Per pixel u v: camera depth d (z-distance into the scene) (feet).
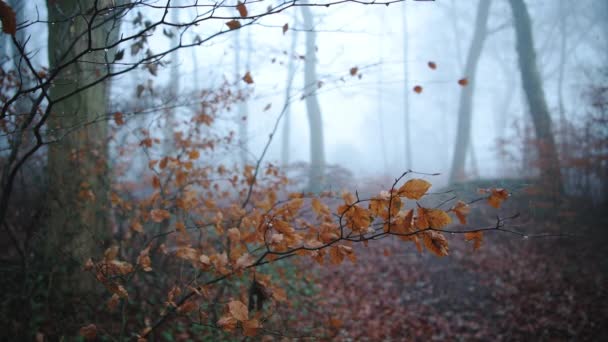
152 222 10.69
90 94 10.23
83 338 8.60
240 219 7.51
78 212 9.81
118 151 13.80
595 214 21.68
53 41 8.54
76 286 9.80
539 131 26.14
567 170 24.35
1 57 6.89
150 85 10.18
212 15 4.09
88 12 4.21
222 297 9.96
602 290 15.52
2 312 8.48
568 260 18.76
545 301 15.87
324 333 12.88
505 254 20.94
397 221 3.97
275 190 12.26
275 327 9.63
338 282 18.48
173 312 6.39
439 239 3.82
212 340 9.50
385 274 20.07
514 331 14.32
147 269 6.28
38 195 9.90
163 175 9.83
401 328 14.66
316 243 5.19
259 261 5.45
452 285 18.60
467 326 14.92
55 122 9.18
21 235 10.10
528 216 23.49
